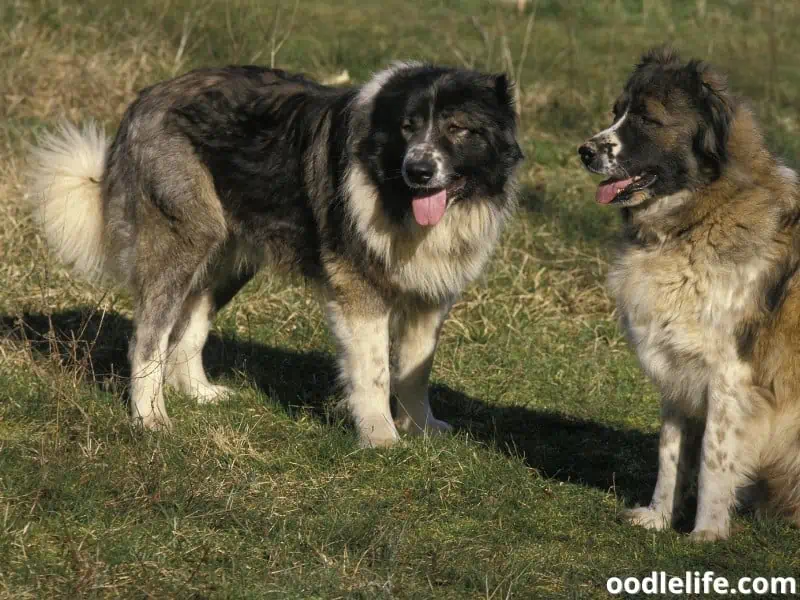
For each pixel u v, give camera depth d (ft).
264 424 20.84
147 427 19.47
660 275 16.90
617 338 28.12
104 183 21.80
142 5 44.60
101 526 15.97
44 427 19.21
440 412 23.40
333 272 20.42
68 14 42.75
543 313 29.07
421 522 17.48
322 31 47.16
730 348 16.58
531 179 36.55
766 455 17.26
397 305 20.92
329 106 20.62
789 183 17.01
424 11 52.29
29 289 26.17
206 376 23.72
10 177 31.27
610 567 16.28
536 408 23.93
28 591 14.02
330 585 14.83
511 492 18.71
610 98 43.29
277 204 20.97
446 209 19.85
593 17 54.70
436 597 14.94
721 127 16.66
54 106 36.68
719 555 16.70
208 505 16.70
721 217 16.55
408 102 19.39
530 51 47.93
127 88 37.78
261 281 28.86
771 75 47.21
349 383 20.70
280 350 25.68
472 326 28.04
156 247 20.81
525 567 15.83
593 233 33.40
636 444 22.09
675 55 18.02
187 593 14.38
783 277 16.53
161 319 20.72
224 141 20.89
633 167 17.02
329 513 17.13
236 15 45.19
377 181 19.65
